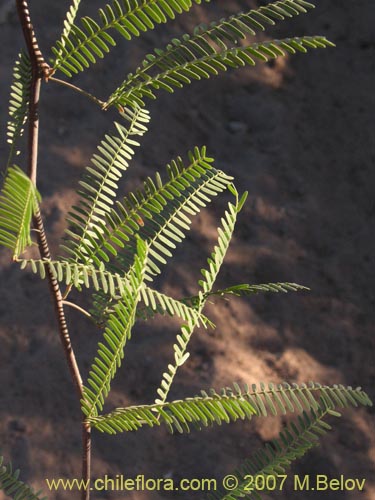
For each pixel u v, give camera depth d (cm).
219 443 298
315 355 339
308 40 82
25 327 319
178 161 99
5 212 74
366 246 379
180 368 317
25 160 351
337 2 465
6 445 288
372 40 453
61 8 418
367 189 400
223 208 376
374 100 429
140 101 89
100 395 90
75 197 356
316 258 372
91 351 316
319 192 395
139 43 411
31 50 88
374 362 341
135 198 100
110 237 97
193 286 345
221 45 85
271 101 420
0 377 306
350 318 354
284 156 403
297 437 106
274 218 379
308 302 355
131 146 380
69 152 371
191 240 359
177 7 82
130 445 294
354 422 313
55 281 96
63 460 288
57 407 302
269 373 324
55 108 385
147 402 307
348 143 414
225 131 406
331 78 435
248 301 348
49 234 337
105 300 100
